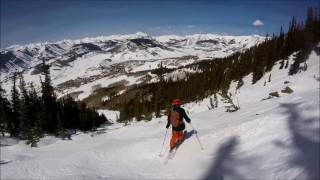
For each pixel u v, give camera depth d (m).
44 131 44.16
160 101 58.41
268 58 37.66
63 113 49.41
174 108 11.47
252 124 10.45
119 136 26.80
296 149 7.41
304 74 24.98
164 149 12.27
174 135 11.30
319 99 9.59
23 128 40.91
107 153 13.43
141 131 25.59
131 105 69.88
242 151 9.09
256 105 17.25
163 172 9.88
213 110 25.19
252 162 8.07
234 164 8.40
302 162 6.62
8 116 43.09
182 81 76.81
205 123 16.88
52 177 10.67
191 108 40.41
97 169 11.52
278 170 6.92
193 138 11.98
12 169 11.60
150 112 55.69
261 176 7.10
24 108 42.53
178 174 9.34
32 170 11.45
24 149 31.41
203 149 10.46
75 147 26.17
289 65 32.16
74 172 11.12
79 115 52.06
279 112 10.20
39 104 49.03
